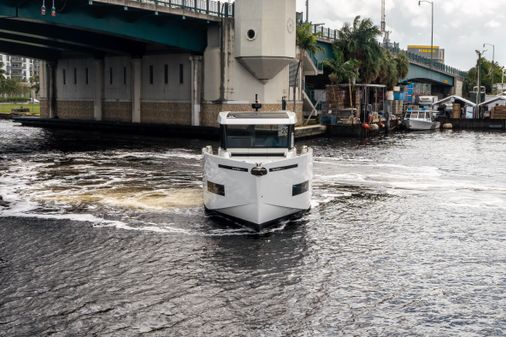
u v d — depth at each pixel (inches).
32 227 826.8
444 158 1668.3
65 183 1170.6
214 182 850.1
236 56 2102.6
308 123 2501.2
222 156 880.9
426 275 667.4
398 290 622.5
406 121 2896.2
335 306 582.2
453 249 764.0
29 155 1641.2
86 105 2741.1
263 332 528.7
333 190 1136.2
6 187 1120.8
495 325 546.6
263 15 2041.1
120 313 558.6
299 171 838.5
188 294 603.5
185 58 2256.4
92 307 569.6
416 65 3964.1
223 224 850.8
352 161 1569.9
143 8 1777.8
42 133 2409.0
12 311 558.6
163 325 538.0
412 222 895.7
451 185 1213.1
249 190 796.6
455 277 662.5
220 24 2094.0
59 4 1642.5
